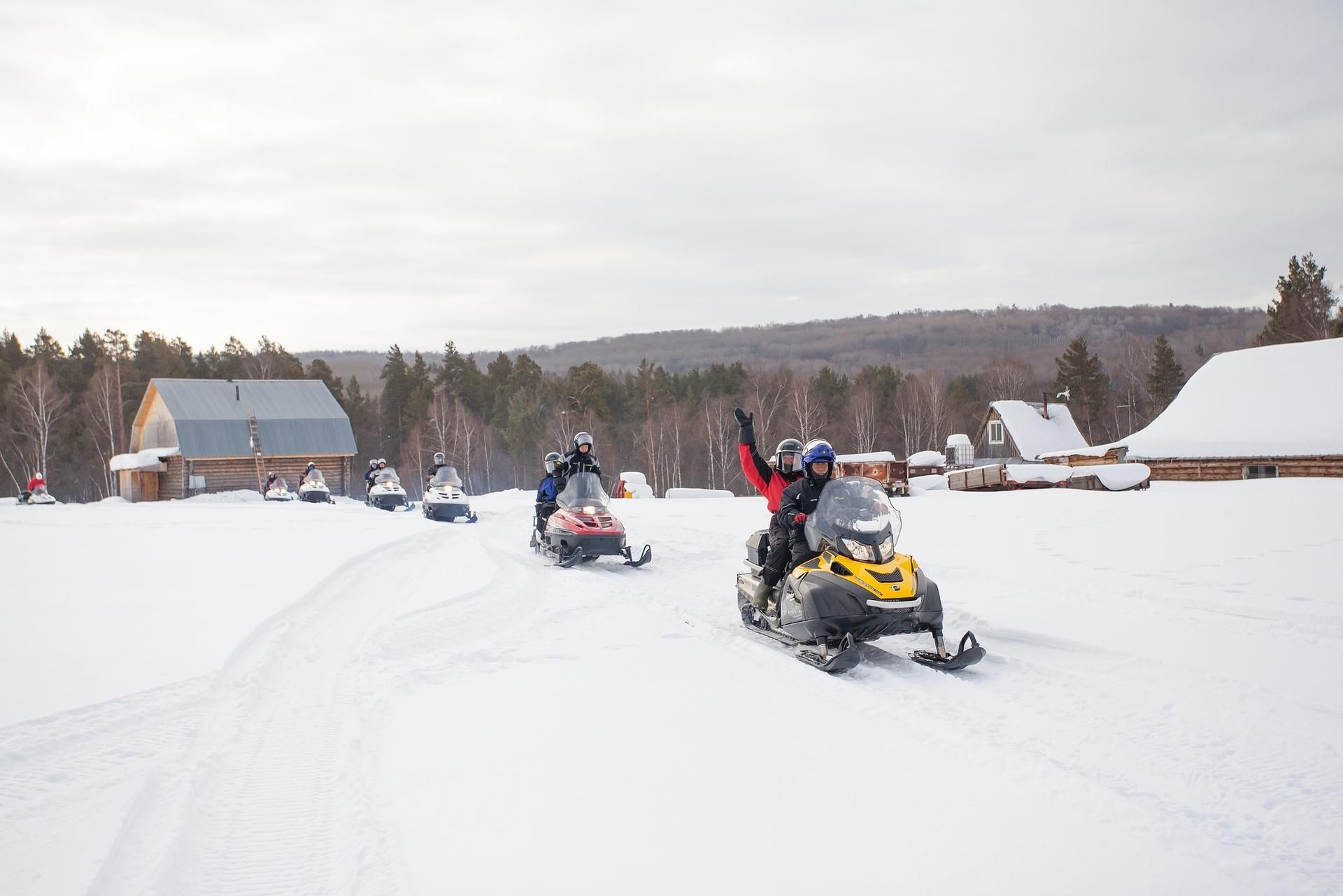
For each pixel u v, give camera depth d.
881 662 7.01
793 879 3.36
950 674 6.52
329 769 4.68
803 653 7.15
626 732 5.16
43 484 32.72
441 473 22.52
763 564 8.25
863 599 6.71
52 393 66.31
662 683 6.22
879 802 4.08
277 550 13.76
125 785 4.32
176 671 6.28
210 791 4.36
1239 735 5.03
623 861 3.53
